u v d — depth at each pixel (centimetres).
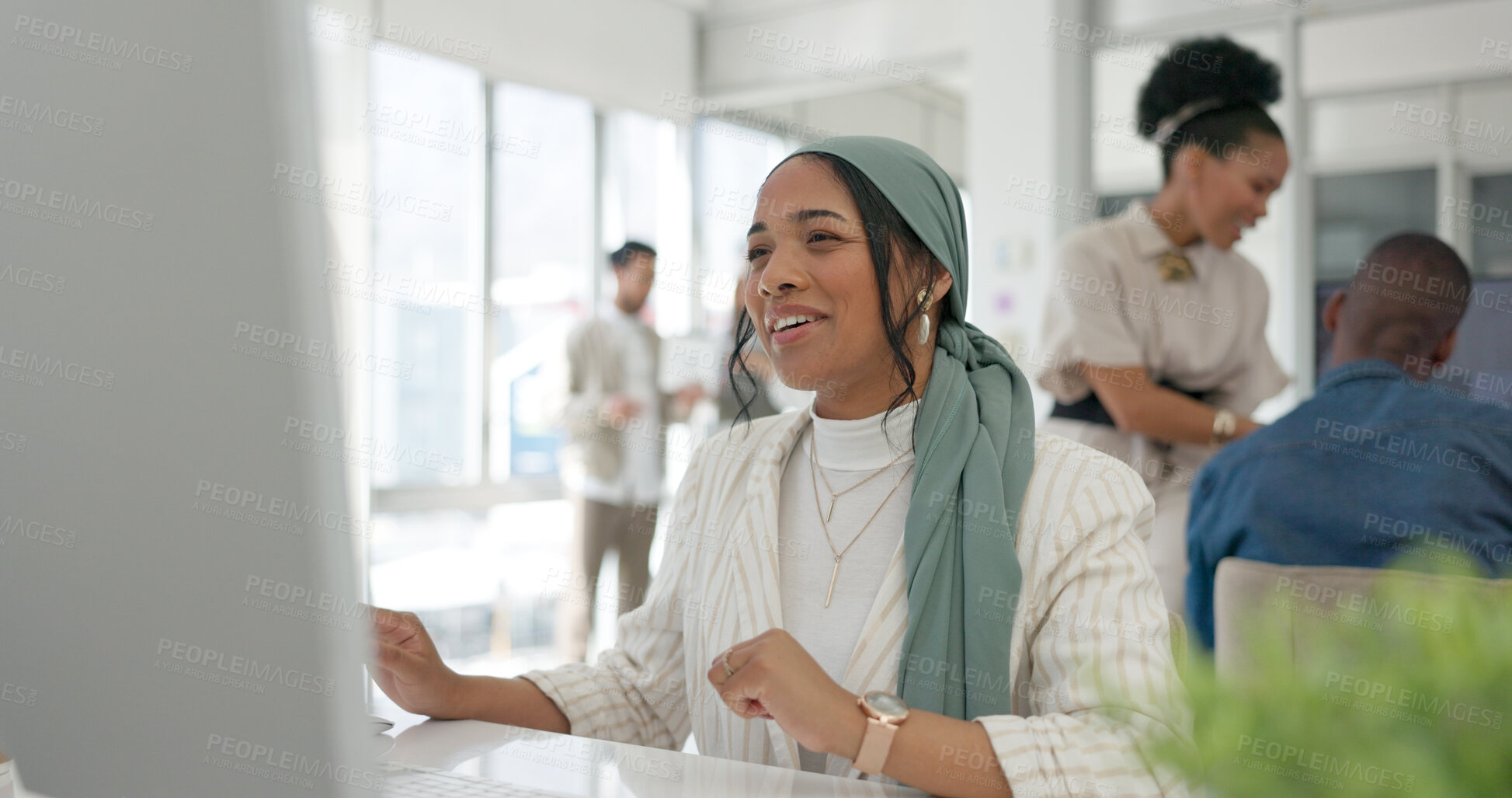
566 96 527
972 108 443
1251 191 266
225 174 39
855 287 97
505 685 109
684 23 576
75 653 46
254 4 38
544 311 519
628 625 121
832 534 105
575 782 81
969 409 102
